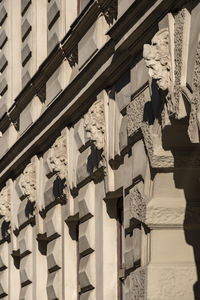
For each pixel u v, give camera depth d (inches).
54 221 1213.7
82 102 1112.2
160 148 871.1
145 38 912.3
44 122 1256.2
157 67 845.8
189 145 874.8
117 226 1047.0
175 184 884.0
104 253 1039.0
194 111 784.9
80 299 1105.4
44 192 1256.8
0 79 1567.4
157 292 866.1
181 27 826.2
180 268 871.7
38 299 1296.8
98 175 1060.5
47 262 1258.0
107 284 1035.9
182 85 816.3
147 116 893.8
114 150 1002.7
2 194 1480.1
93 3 1058.1
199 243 885.8
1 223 1499.8
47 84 1273.4
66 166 1173.7
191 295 870.4
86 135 1076.5
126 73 983.6
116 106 1007.0
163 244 880.9
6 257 1480.1
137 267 921.5
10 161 1450.5
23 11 1450.5
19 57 1503.4
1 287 1481.3
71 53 1182.3
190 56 807.7
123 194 978.1
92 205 1083.3
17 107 1429.6
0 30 1574.8
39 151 1306.6
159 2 855.1
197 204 887.1
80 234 1105.4
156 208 879.1
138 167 920.9
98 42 1063.0
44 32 1380.4
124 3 967.6
